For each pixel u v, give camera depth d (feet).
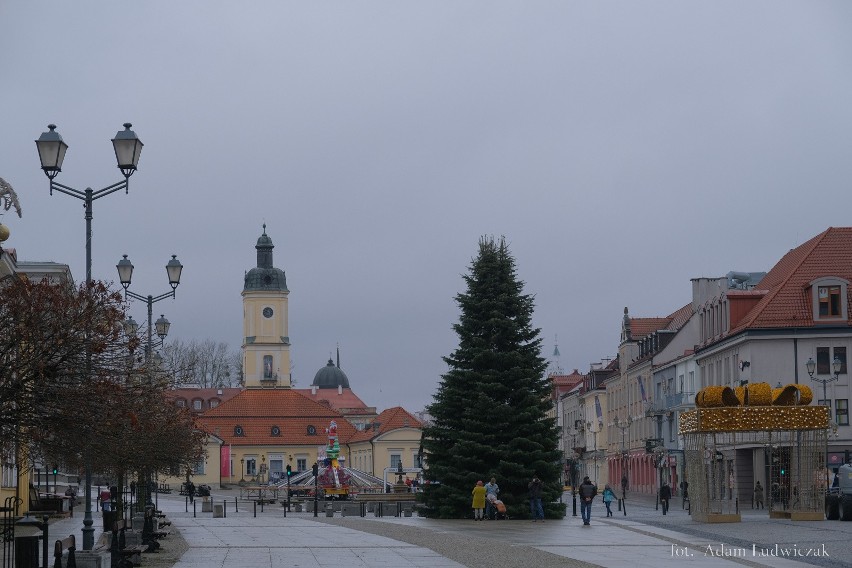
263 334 570.87
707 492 157.99
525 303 189.78
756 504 225.15
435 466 185.68
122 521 88.12
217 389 558.56
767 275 286.87
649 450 321.52
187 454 157.48
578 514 200.03
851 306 241.76
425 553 107.34
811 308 243.19
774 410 155.33
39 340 69.82
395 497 240.32
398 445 499.51
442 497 187.62
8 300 70.64
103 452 81.20
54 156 92.32
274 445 510.17
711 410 155.84
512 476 182.91
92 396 71.00
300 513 235.81
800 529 134.92
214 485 490.08
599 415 403.54
